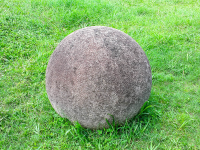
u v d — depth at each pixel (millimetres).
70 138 2275
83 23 5223
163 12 6020
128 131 2330
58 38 4484
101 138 2201
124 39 2182
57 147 2162
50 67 2215
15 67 3557
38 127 2400
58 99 2139
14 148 2250
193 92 3074
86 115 2066
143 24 5191
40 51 3969
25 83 3240
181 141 2291
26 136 2375
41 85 3223
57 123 2471
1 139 2324
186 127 2455
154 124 2469
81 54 2006
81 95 1979
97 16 5473
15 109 2732
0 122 2523
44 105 2785
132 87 2059
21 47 4020
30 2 5719
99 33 2139
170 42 4336
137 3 6910
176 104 2826
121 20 5344
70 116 2184
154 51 4047
